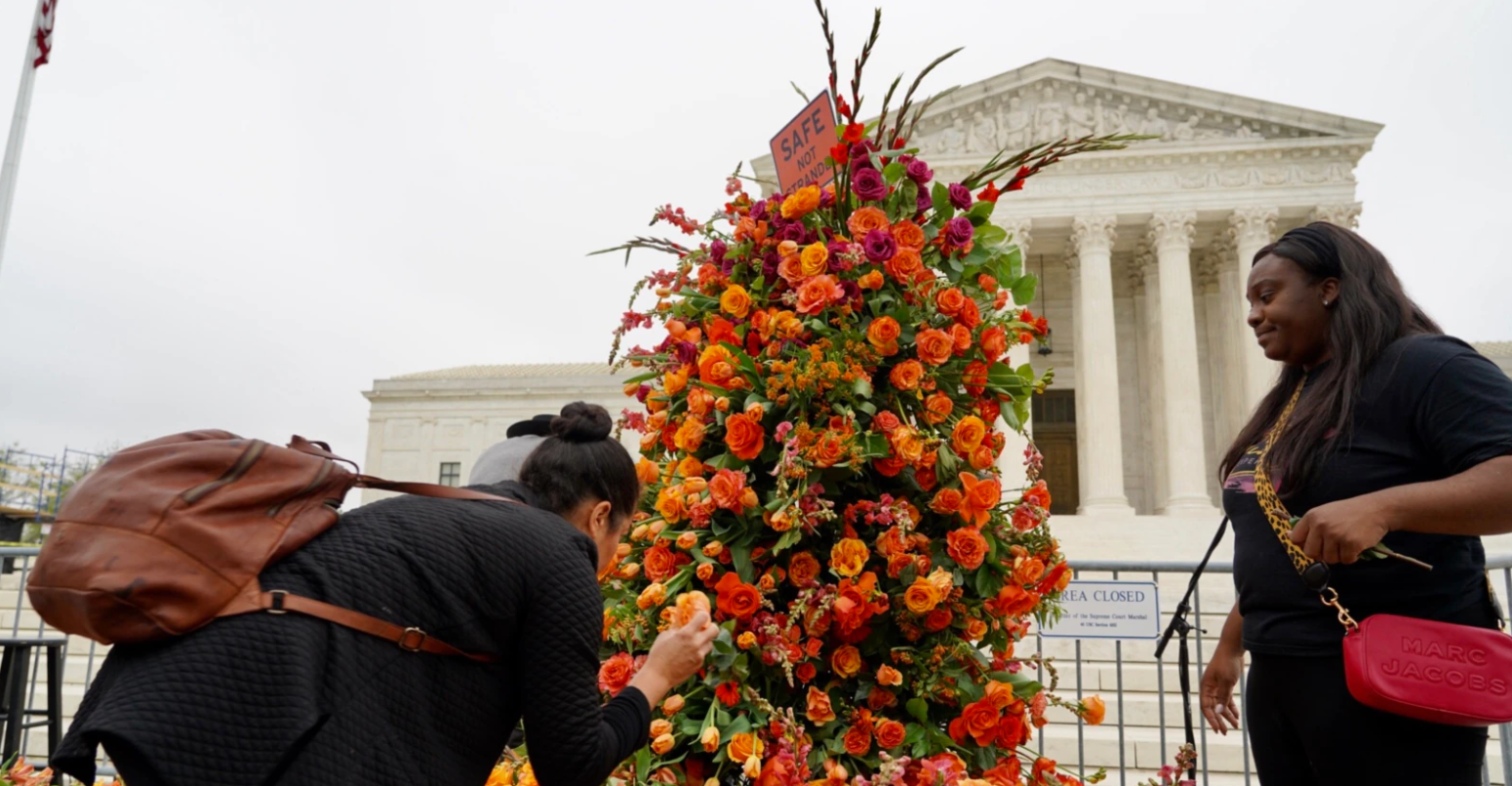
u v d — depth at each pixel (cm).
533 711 138
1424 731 159
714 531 190
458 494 155
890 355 197
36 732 631
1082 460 2208
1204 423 2384
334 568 135
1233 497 198
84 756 121
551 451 176
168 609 121
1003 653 202
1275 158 2194
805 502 180
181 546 124
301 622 128
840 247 196
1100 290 2172
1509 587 353
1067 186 2248
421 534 142
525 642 141
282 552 132
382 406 3159
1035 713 188
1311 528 155
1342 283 185
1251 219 2164
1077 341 2270
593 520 174
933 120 2328
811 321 196
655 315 236
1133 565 430
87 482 130
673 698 181
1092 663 679
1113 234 2220
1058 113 2266
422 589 137
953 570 189
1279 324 193
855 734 182
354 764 124
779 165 245
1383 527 149
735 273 223
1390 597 166
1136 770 537
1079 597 427
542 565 144
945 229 208
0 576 962
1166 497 2195
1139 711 601
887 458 188
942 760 170
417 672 134
